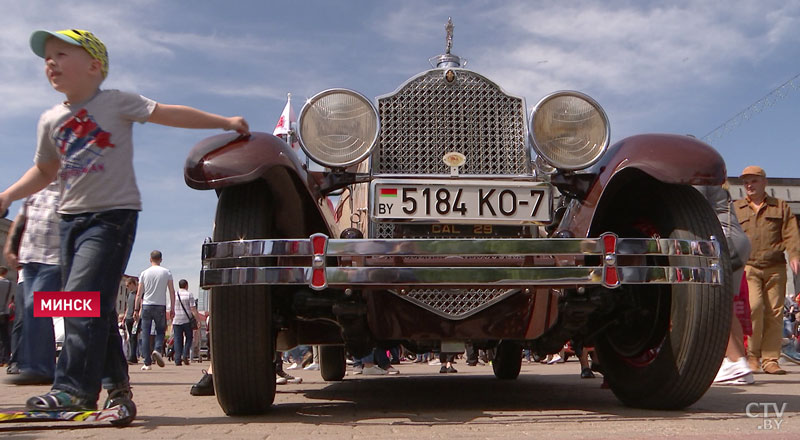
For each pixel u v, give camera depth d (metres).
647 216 3.35
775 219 6.41
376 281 2.71
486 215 3.38
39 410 2.61
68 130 2.72
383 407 3.55
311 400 4.05
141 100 2.80
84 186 2.71
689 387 3.01
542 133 3.21
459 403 3.78
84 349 2.65
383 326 3.27
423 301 3.29
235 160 2.82
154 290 9.89
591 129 3.23
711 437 2.29
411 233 3.42
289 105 4.81
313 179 3.26
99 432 2.57
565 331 3.29
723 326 2.92
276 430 2.62
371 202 3.37
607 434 2.42
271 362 3.04
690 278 2.79
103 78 2.80
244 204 3.03
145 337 9.88
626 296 3.29
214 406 3.72
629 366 3.39
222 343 2.88
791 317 11.45
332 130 3.22
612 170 3.06
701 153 2.93
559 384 5.46
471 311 3.28
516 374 6.01
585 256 3.09
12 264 5.27
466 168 3.55
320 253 2.72
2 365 10.87
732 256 4.62
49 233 4.96
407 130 3.54
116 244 2.71
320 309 3.21
